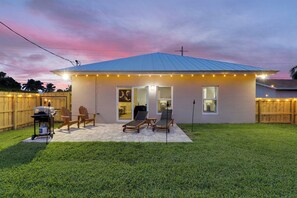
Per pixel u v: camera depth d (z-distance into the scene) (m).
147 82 10.92
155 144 6.03
